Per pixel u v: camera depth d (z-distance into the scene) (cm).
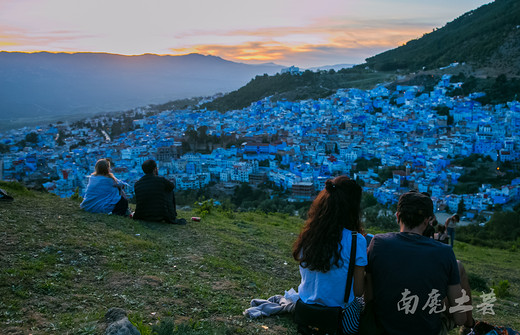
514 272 1764
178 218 1377
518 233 4088
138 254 835
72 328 484
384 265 450
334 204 469
